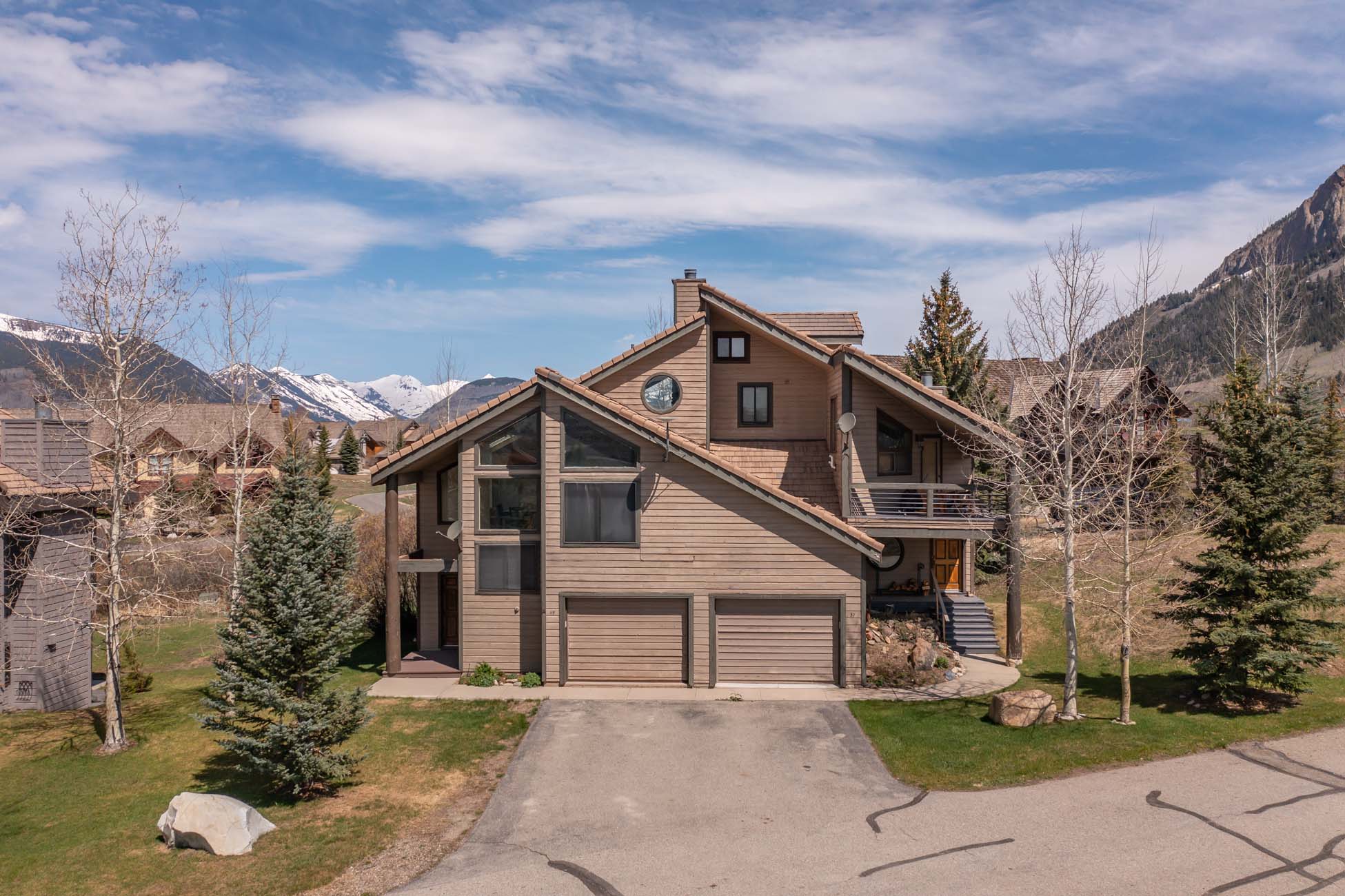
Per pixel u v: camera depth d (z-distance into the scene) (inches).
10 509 739.4
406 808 558.9
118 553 709.3
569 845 497.7
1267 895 402.9
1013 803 528.1
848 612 811.4
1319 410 1065.5
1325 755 571.8
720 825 518.9
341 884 457.1
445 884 454.0
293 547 561.3
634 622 829.8
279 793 588.1
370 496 2615.7
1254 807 497.7
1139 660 862.5
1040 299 829.8
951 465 966.4
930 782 573.3
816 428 1011.9
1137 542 769.6
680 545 820.6
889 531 876.6
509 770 619.5
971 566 1021.2
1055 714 681.6
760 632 823.1
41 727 750.5
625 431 820.6
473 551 861.8
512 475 858.8
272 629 558.9
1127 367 773.3
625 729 704.4
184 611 1084.5
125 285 697.0
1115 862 443.2
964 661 892.6
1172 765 570.6
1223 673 668.1
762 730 694.5
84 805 578.6
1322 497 727.1
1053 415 711.7
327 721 554.6
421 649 963.3
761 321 944.9
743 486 805.9
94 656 1079.0
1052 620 1014.4
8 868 484.1
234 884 460.1
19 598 798.5
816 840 491.5
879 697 776.9
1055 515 953.5
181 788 609.6
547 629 827.4
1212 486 703.7
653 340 945.5
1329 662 786.8
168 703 832.9
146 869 480.4
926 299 1477.6
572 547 824.3
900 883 433.1
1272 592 646.5
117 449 692.1
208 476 1270.9
